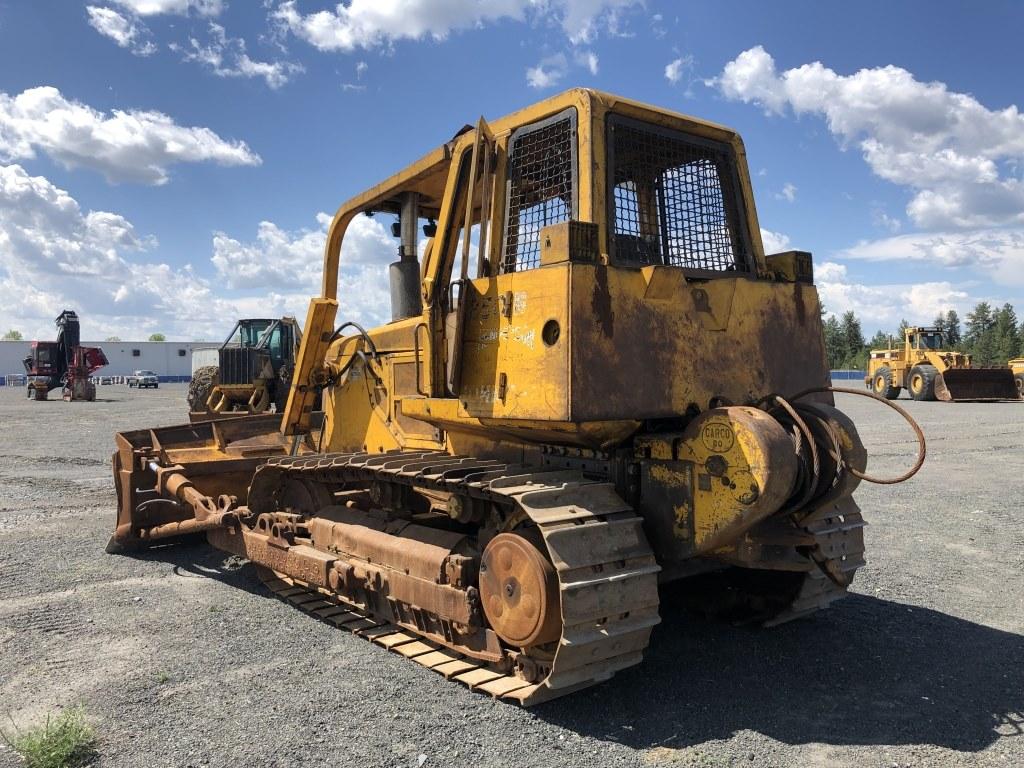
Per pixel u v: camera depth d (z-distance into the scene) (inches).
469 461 184.9
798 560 163.5
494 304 167.2
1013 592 228.8
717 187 188.2
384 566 187.8
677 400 160.1
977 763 129.9
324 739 138.4
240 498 287.1
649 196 171.6
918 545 284.7
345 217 256.2
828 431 155.2
